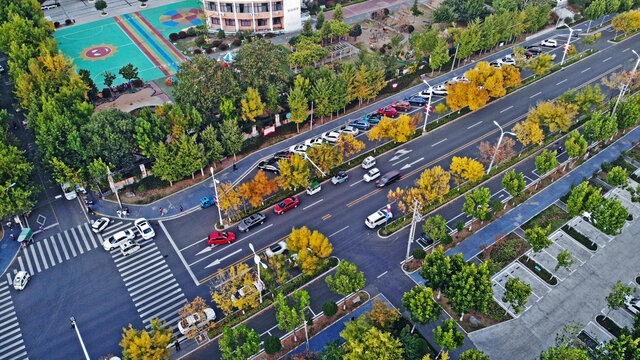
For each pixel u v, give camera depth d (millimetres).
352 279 55000
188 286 62000
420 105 96438
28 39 101750
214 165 81188
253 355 53750
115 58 112750
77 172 72062
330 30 112000
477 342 54688
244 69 88625
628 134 86688
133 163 77812
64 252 66750
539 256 64562
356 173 79750
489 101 97125
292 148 83375
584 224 69250
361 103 97062
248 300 55312
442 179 67438
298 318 50875
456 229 68625
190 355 54344
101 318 58250
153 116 75188
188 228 70312
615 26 115625
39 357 54219
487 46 108625
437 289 58781
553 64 108625
